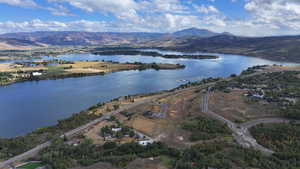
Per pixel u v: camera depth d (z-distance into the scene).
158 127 113.75
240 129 110.88
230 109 138.38
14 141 94.62
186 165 71.00
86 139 98.19
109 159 77.06
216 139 98.62
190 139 99.00
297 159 80.62
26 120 132.88
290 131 102.25
